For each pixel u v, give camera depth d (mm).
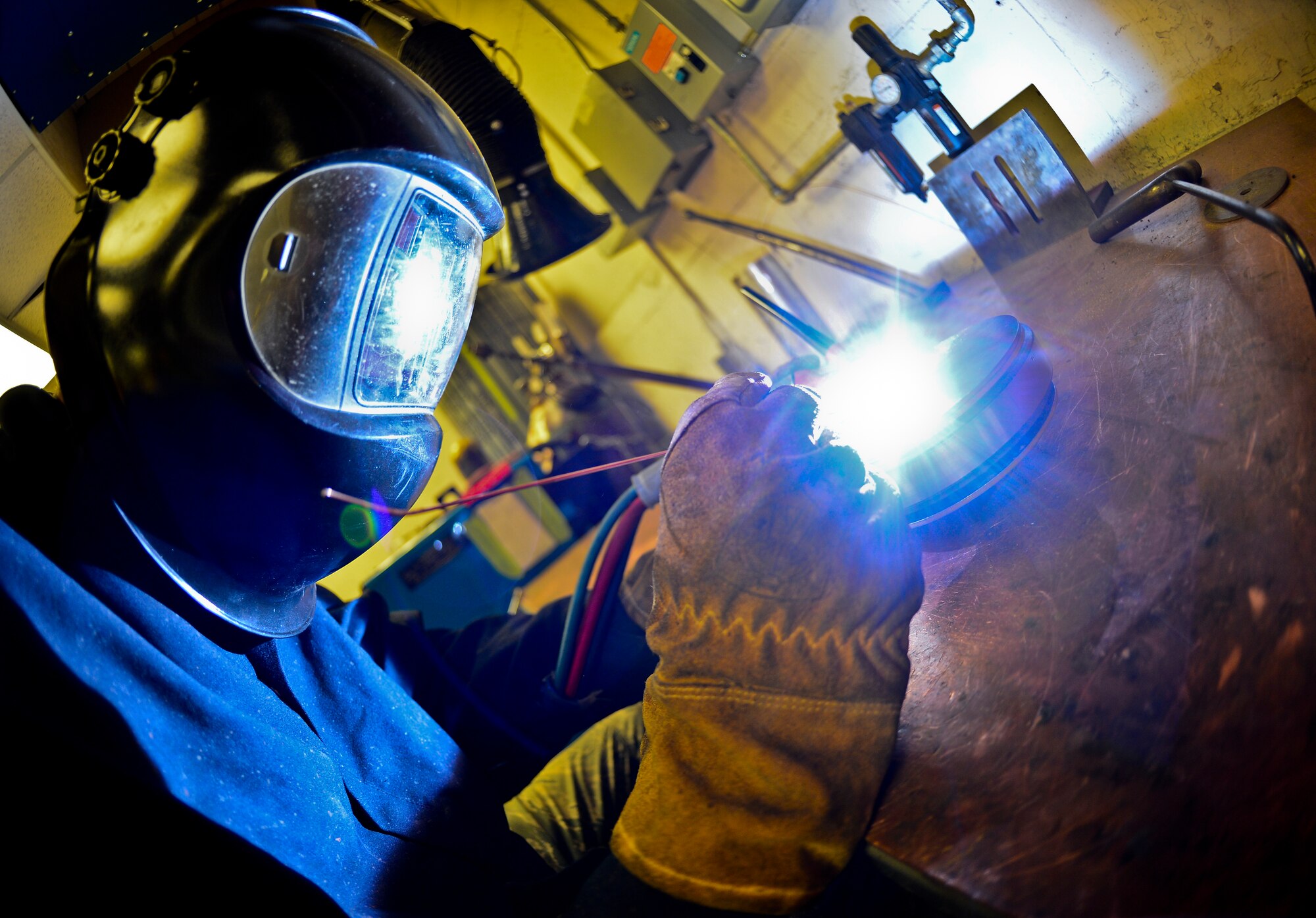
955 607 770
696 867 604
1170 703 528
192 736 629
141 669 617
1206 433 667
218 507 686
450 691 1155
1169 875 451
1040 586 705
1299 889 399
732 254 2021
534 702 1170
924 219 1411
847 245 1638
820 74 1468
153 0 1049
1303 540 524
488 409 2742
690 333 2354
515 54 2086
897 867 559
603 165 1979
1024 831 527
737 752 618
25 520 658
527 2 1917
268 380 655
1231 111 988
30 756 523
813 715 612
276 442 678
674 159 1804
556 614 1243
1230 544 574
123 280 653
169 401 654
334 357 689
